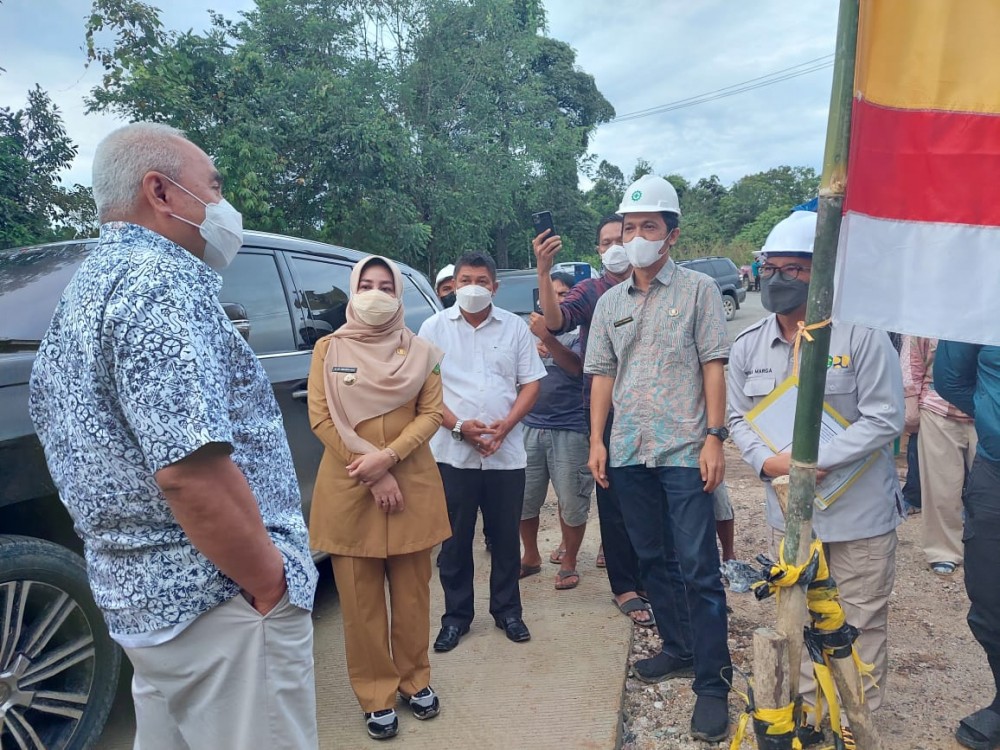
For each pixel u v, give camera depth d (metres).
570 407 3.76
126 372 1.31
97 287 1.38
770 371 2.45
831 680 1.64
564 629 3.35
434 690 2.88
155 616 1.43
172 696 1.51
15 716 2.13
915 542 4.37
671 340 2.65
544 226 3.32
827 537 2.33
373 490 2.50
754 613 3.49
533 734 2.58
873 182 1.54
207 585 1.45
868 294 1.57
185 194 1.54
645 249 2.61
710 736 2.53
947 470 3.83
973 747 2.46
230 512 1.34
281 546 1.55
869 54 1.48
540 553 4.37
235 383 1.50
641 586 3.66
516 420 3.17
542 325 3.49
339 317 3.81
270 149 11.57
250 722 1.50
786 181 47.44
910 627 3.34
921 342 3.93
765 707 1.61
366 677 2.60
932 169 1.55
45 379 1.48
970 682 2.88
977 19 1.50
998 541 2.37
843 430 2.25
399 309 2.64
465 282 3.23
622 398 2.78
